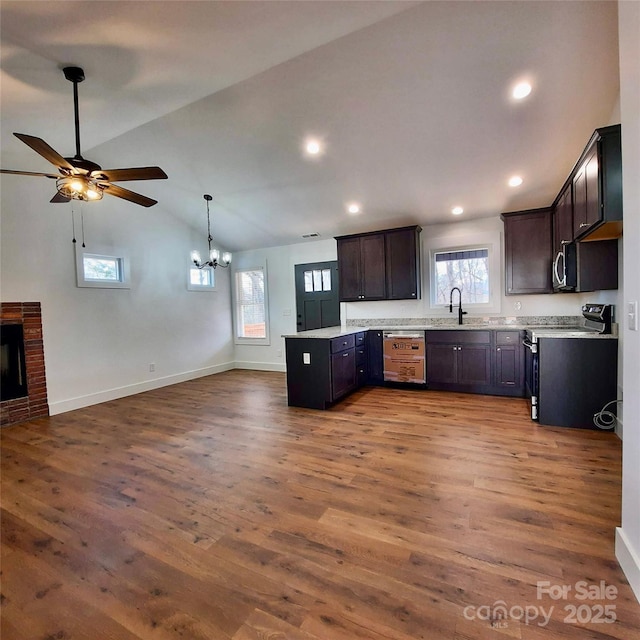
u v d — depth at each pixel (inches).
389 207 188.7
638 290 56.9
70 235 173.2
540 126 125.2
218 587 59.9
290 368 166.2
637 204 56.7
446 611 53.7
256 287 269.1
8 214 152.6
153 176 100.7
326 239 241.4
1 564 67.1
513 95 112.4
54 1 66.3
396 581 59.9
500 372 174.1
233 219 222.4
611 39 92.0
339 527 74.9
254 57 93.7
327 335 158.9
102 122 120.9
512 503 81.7
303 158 155.2
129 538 73.7
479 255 197.0
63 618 54.7
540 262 172.7
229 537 72.9
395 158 149.6
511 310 188.9
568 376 129.0
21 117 113.3
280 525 76.3
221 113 130.7
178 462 109.0
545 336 130.9
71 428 143.8
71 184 99.7
